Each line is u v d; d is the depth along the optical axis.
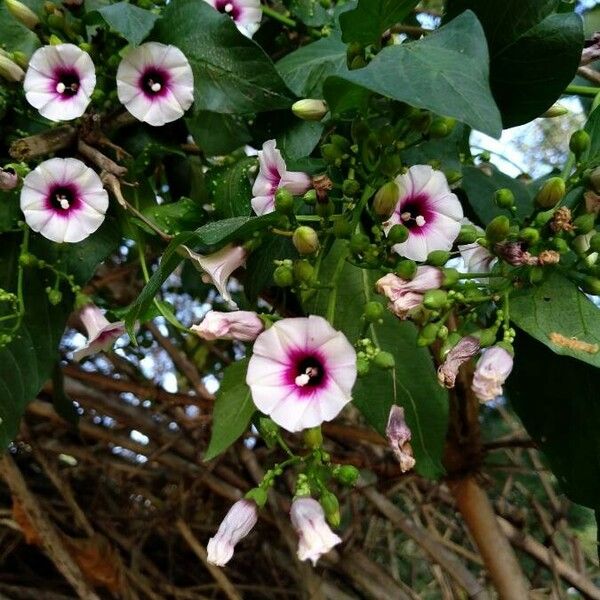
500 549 0.57
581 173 0.42
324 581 0.74
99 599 0.70
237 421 0.42
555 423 0.48
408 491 0.84
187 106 0.49
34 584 0.77
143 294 0.39
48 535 0.68
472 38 0.37
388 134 0.42
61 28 0.50
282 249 0.48
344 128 0.51
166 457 0.76
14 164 0.48
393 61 0.36
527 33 0.44
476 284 0.42
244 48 0.49
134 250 0.74
